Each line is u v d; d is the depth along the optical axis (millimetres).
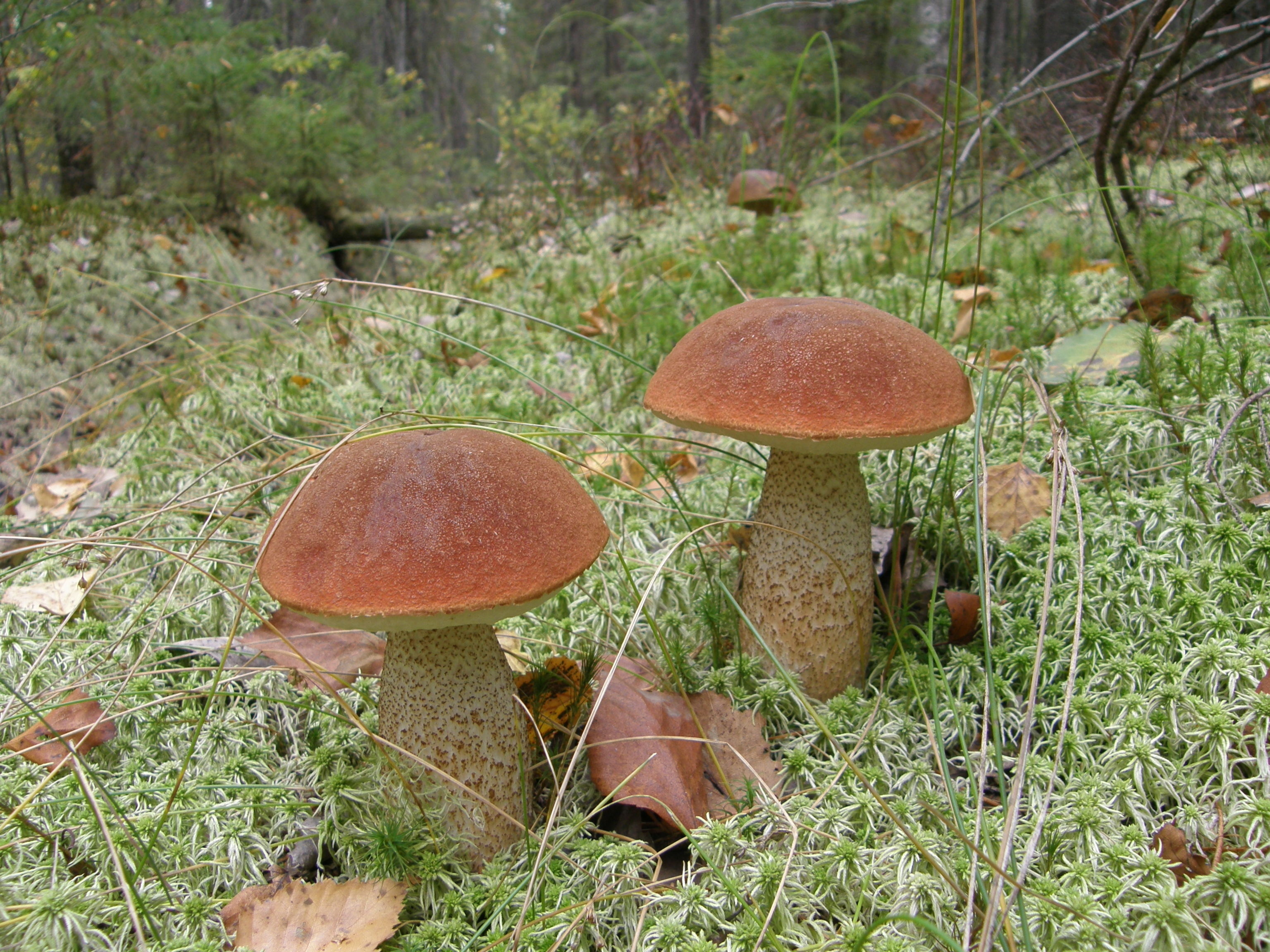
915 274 664
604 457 482
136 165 1224
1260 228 504
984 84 1129
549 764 281
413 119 1709
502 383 573
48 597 390
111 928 266
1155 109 718
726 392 281
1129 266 519
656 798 280
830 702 318
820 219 929
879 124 1355
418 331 661
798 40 1492
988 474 381
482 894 265
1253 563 327
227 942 260
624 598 372
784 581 315
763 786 289
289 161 1302
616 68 3820
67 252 833
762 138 1135
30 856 279
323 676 333
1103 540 352
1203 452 371
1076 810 266
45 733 304
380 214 1514
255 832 291
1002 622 342
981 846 261
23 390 685
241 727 323
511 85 4027
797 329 286
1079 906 245
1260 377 386
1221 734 277
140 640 364
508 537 241
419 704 265
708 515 390
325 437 428
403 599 231
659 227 980
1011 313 536
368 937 255
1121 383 437
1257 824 260
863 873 264
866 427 271
